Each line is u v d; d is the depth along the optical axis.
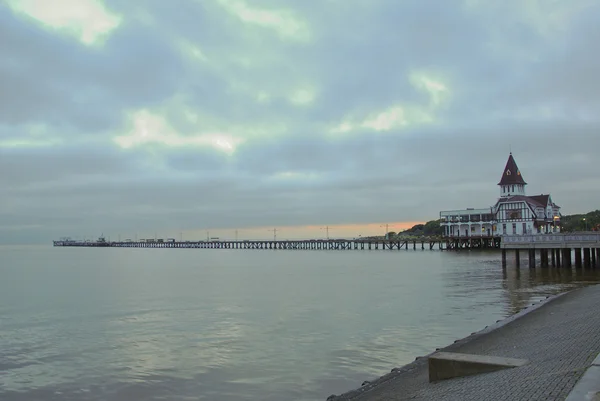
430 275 62.75
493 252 119.25
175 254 195.12
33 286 57.16
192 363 21.84
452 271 68.00
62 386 19.16
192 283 58.72
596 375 10.55
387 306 36.25
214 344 25.17
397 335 26.11
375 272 71.44
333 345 24.31
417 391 14.55
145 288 53.47
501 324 24.97
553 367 13.74
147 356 23.17
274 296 44.16
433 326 28.16
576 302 29.59
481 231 137.00
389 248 187.50
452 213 142.38
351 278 61.91
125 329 29.52
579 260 61.09
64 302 42.22
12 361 22.53
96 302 41.91
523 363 14.52
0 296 46.94
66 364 22.03
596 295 31.38
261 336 26.78
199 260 130.75
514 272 60.78
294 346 24.33
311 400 17.05
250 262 113.00
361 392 15.98
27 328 30.23
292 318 32.06
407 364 19.16
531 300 36.91
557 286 45.00
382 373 19.75
